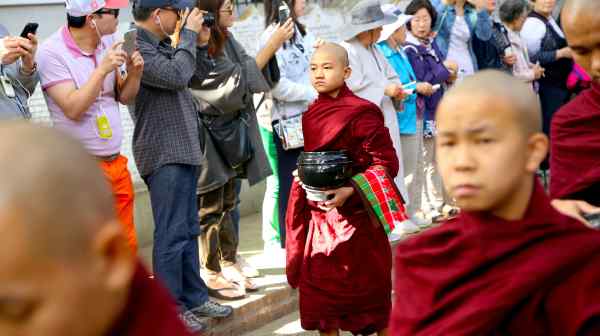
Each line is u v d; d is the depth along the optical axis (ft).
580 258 5.69
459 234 6.05
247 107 18.42
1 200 3.42
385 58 22.97
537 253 5.74
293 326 18.39
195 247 16.92
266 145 21.13
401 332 6.26
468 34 27.20
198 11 16.39
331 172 14.93
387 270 15.56
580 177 8.46
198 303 16.93
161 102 16.01
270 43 18.90
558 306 5.68
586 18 7.75
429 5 25.11
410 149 24.21
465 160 5.72
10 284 3.48
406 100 23.82
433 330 6.01
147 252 22.56
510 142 5.72
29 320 3.58
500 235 5.82
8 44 13.51
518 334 5.81
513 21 29.40
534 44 29.66
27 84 14.39
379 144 15.28
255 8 27.86
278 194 21.06
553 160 8.79
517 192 5.81
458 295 5.94
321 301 15.38
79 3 14.80
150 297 4.29
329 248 15.29
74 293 3.60
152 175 16.08
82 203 3.58
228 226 18.88
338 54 15.47
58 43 14.99
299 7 21.09
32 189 3.46
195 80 17.49
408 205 24.90
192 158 16.22
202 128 17.69
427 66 24.77
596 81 8.24
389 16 22.00
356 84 21.72
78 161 3.61
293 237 15.67
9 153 3.50
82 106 14.55
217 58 17.62
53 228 3.50
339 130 15.17
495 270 5.85
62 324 3.61
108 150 15.15
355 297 15.30
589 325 5.60
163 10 16.01
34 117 21.06
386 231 15.03
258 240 23.86
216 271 18.48
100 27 15.15
